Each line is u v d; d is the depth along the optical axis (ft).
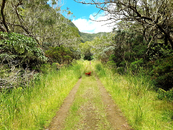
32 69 19.65
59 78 20.40
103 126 7.95
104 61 38.47
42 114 9.16
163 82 12.75
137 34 25.76
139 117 8.16
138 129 7.23
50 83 16.89
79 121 8.73
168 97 10.46
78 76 26.43
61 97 13.32
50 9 43.65
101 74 26.14
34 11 37.99
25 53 18.44
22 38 18.60
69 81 20.36
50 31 46.85
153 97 11.44
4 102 9.23
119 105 11.02
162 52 17.80
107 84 18.42
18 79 13.53
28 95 11.77
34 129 7.52
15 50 17.76
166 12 16.24
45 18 40.50
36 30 40.83
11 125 7.41
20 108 9.16
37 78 16.53
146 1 17.63
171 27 19.20
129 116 8.82
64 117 9.39
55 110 10.46
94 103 11.98
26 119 8.21
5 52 16.99
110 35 41.19
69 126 8.10
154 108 9.54
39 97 12.23
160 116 8.31
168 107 9.22
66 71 26.81
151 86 13.10
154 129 6.98
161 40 24.58
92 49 59.47
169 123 7.46
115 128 7.66
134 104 10.30
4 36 17.31
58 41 50.03
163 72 13.64
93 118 9.10
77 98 13.46
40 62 22.91
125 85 15.15
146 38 24.45
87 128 7.80
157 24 15.57
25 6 37.22
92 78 25.18
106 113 9.81
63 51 34.37
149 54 19.53
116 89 15.07
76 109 10.59
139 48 21.98
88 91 16.11
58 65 28.50
